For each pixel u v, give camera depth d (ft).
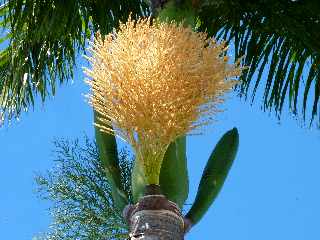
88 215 17.80
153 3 15.30
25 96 18.86
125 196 12.73
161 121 11.01
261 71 18.57
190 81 10.94
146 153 11.60
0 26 19.95
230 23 18.78
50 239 18.24
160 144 11.42
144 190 11.70
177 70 10.89
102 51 11.21
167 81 10.90
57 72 19.24
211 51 11.21
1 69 19.49
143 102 10.91
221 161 12.82
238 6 18.44
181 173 12.32
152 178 11.75
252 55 18.63
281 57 18.60
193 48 11.19
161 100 10.91
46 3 17.81
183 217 11.95
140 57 10.98
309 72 18.60
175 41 11.12
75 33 19.03
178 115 11.00
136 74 10.93
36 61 18.58
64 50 19.04
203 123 11.16
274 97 18.70
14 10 17.81
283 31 18.38
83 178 18.34
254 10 18.49
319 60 18.37
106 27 18.78
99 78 11.20
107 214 17.58
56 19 17.80
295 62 18.62
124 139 11.52
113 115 11.28
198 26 18.94
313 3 17.97
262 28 18.51
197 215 12.34
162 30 11.49
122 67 10.97
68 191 18.35
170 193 12.08
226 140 13.05
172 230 11.35
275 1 18.24
